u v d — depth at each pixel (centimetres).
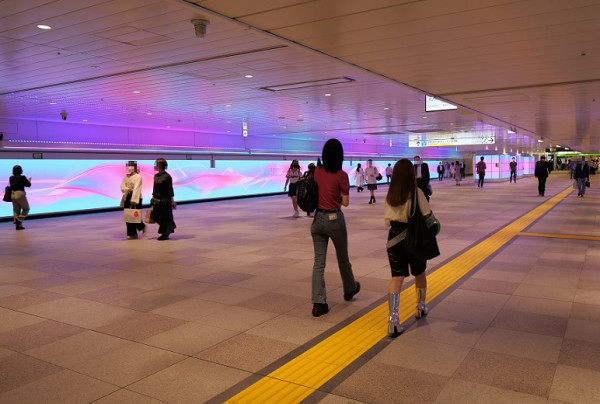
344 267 511
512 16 590
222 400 312
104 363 374
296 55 878
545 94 1180
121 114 1734
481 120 1834
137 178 1038
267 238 1017
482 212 1469
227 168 2470
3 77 1040
